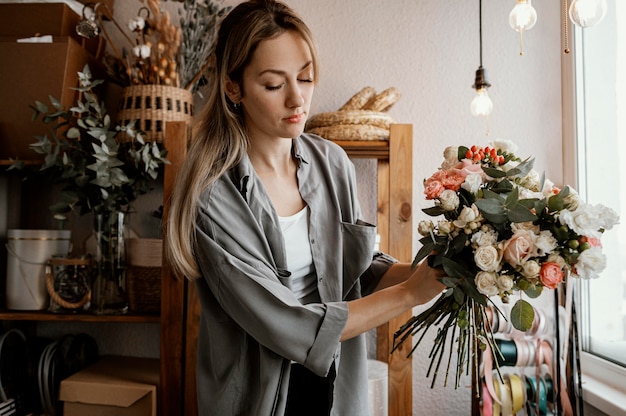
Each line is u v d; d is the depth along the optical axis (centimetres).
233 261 108
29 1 191
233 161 122
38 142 172
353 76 211
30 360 192
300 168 129
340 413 127
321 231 126
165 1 213
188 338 172
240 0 212
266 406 111
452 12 210
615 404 149
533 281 94
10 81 181
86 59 192
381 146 181
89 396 172
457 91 209
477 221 98
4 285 199
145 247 179
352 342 131
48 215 212
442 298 111
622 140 167
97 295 181
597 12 121
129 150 171
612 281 172
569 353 143
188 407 171
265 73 112
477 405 159
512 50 208
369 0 212
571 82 198
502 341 158
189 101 190
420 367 206
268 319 105
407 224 174
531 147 207
